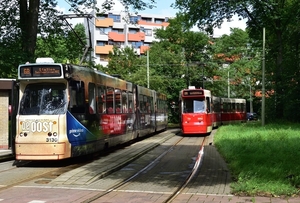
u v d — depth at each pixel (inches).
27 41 907.4
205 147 823.1
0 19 923.4
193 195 355.9
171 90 2191.2
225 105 1670.8
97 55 3425.2
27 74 565.6
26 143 547.5
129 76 2071.9
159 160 625.0
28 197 347.9
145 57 2219.5
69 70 565.9
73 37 1079.6
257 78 1441.9
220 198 341.7
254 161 519.8
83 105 602.2
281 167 462.3
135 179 448.8
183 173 492.7
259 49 1501.0
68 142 553.0
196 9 1236.5
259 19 1322.6
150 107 1179.3
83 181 421.1
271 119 1354.6
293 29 1327.5
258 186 369.1
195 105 1173.1
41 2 992.9
